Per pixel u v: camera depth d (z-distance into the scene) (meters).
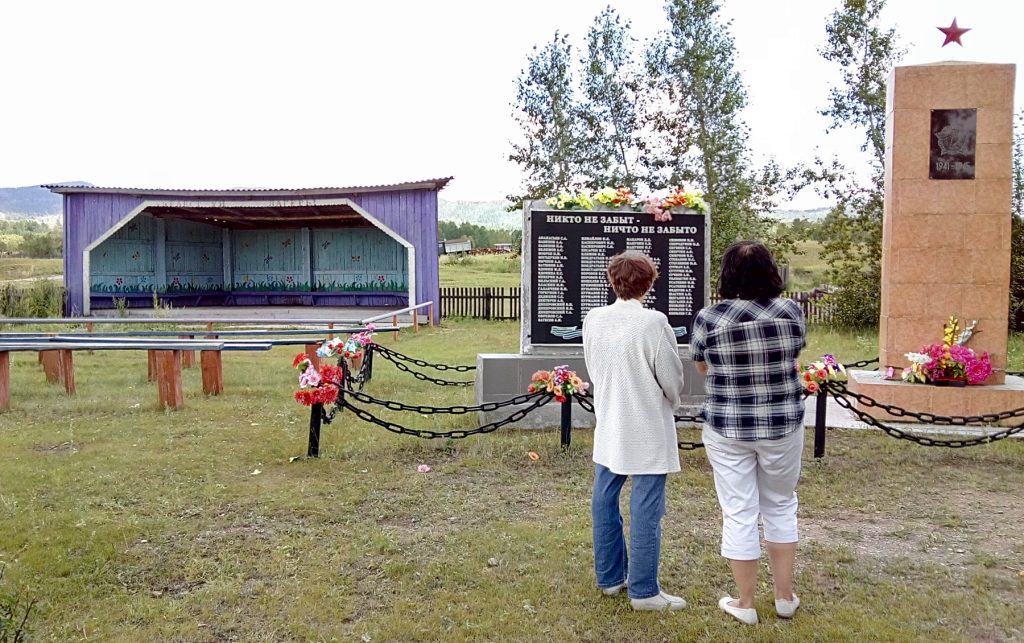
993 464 6.71
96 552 4.60
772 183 21.27
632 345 3.70
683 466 6.55
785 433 3.59
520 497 5.74
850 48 19.70
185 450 6.98
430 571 4.38
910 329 8.57
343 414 8.61
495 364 7.88
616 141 23.44
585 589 4.13
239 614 3.88
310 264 26.98
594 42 23.11
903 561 4.56
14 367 12.77
